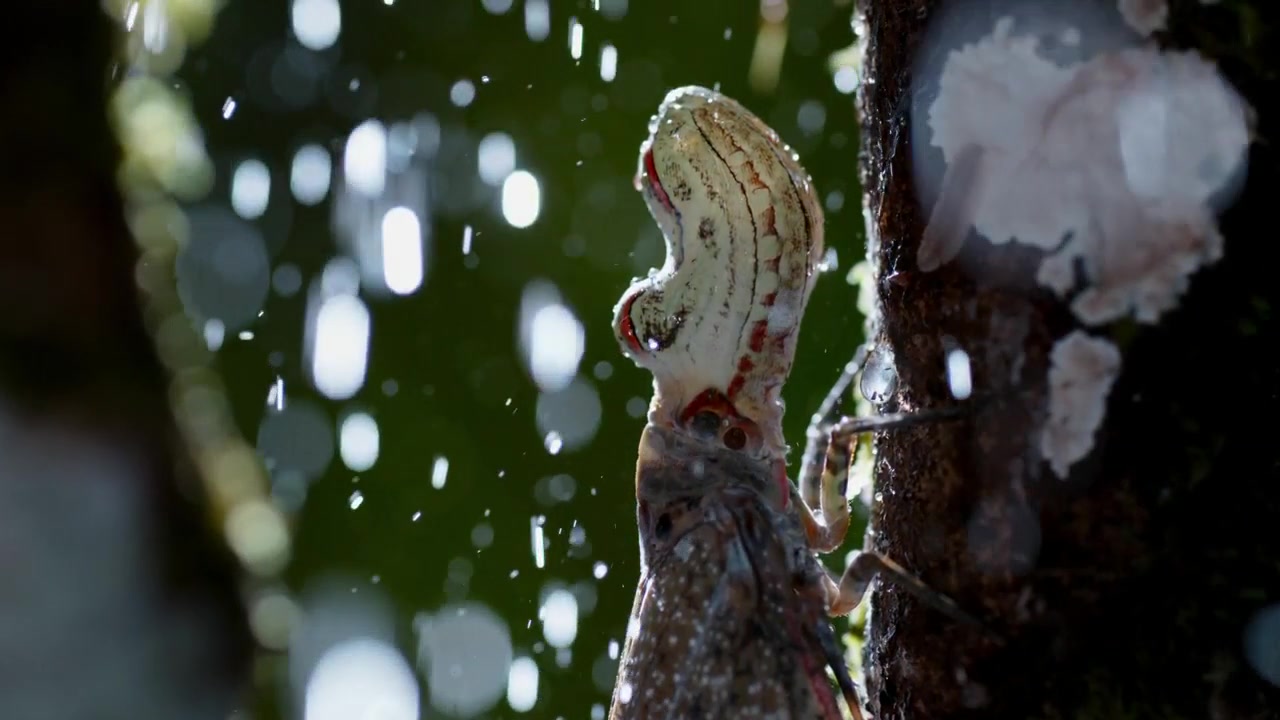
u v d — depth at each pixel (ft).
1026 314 0.75
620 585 1.56
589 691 1.50
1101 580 0.74
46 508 0.77
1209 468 0.73
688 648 0.79
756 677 0.79
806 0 1.51
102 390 0.78
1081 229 0.74
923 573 0.76
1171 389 0.73
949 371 0.76
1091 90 0.74
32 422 0.77
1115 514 0.74
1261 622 0.73
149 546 0.79
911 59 0.77
